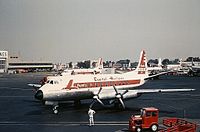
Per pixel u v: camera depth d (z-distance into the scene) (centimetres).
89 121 3831
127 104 5912
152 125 3241
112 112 4719
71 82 4759
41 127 3562
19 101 6606
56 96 4562
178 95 8106
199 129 3306
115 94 4700
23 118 4231
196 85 11331
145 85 11544
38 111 4944
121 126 3584
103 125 3653
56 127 3559
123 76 5597
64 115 4453
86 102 6094
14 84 12550
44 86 4572
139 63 6053
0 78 17450
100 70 14650
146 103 6084
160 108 5253
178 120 3531
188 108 5253
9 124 3781
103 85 5172
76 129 3425
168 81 14600
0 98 7325
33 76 19800
